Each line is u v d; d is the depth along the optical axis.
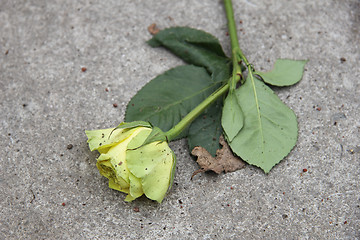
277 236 0.58
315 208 0.59
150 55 0.65
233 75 0.60
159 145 0.56
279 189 0.59
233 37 0.63
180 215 0.58
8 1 0.67
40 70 0.64
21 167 0.60
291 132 0.60
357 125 0.62
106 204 0.59
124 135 0.56
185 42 0.64
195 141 0.60
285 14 0.67
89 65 0.64
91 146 0.57
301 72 0.63
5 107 0.63
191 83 0.62
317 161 0.60
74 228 0.58
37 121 0.62
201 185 0.59
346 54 0.65
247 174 0.60
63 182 0.60
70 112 0.62
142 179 0.56
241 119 0.59
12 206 0.59
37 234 0.58
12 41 0.66
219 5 0.67
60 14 0.67
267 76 0.62
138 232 0.58
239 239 0.58
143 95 0.61
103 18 0.67
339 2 0.67
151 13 0.67
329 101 0.63
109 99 0.63
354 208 0.59
